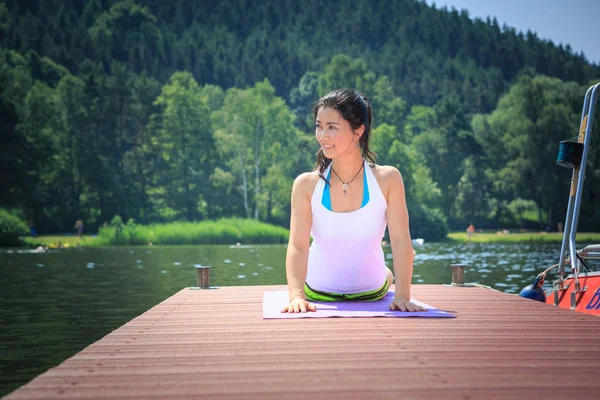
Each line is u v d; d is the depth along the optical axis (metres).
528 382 2.11
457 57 169.75
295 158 74.50
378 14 190.75
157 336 2.99
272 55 143.50
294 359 2.46
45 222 67.38
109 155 72.56
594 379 2.15
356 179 3.82
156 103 74.94
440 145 86.31
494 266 21.41
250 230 50.09
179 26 168.00
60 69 101.00
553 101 74.69
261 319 3.51
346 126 3.69
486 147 87.31
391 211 3.79
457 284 5.84
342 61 84.25
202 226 49.06
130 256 28.89
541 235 66.44
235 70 133.62
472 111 124.19
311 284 4.05
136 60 124.94
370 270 3.98
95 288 13.49
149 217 71.94
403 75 142.88
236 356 2.52
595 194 71.44
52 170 69.25
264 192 74.44
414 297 4.79
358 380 2.14
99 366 2.37
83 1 157.75
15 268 20.55
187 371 2.28
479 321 3.41
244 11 184.25
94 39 132.50
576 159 5.39
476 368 2.31
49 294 12.23
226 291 5.40
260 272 18.12
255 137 72.94
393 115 86.00
